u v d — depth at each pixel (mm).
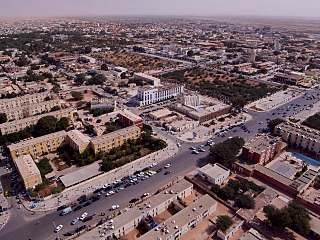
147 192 149625
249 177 163875
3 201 141000
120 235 119500
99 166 169750
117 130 198250
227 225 119875
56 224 127250
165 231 114625
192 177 160875
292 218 119312
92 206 139125
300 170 172250
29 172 148250
